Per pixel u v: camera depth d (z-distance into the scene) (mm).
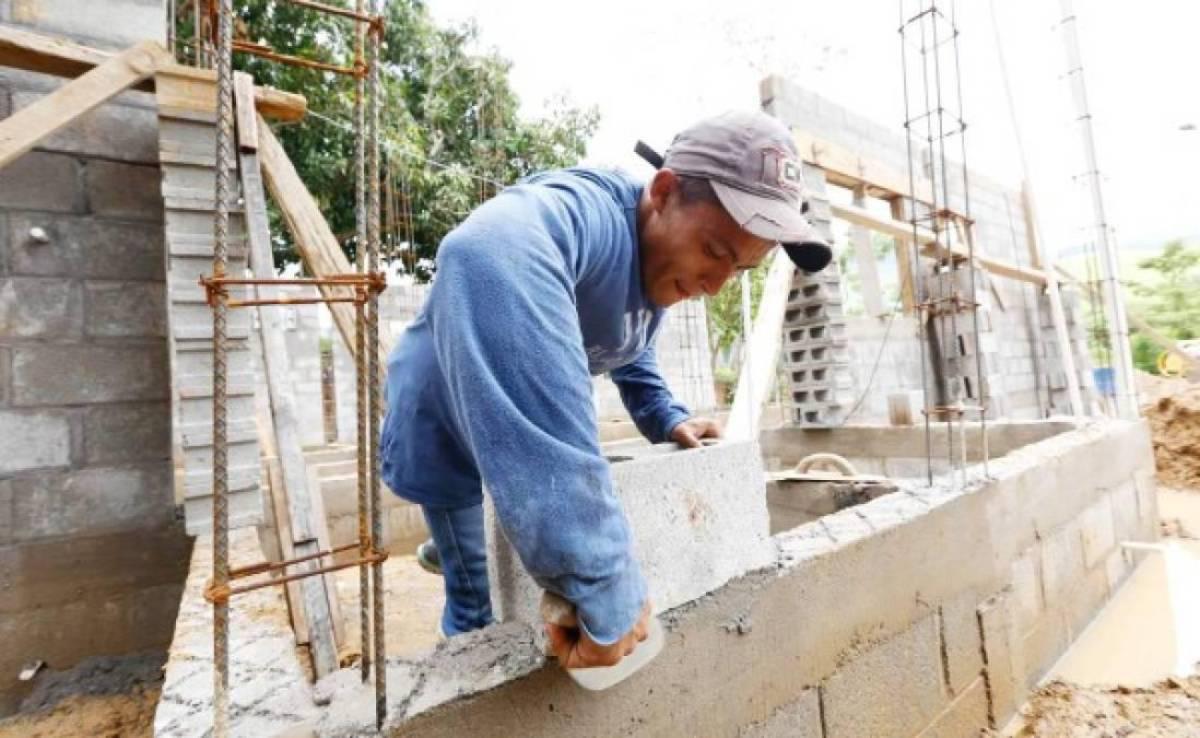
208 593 748
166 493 2736
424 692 1000
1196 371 9969
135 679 2484
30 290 2527
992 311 7273
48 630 2525
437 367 1215
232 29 745
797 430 5273
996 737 2215
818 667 1659
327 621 1595
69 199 2604
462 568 1438
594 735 1155
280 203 2627
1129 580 3641
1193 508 5281
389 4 8242
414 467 1328
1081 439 3447
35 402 2527
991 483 2443
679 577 1304
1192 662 2682
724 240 1056
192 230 2436
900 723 1897
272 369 2176
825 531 1859
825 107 5500
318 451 5324
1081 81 4777
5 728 2182
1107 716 2314
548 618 863
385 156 6871
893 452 4777
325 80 6969
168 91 2443
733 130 1033
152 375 2729
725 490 1440
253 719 979
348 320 2527
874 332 7426
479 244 813
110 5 2658
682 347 8883
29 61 2430
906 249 6699
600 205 1060
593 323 1153
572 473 775
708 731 1367
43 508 2533
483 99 9047
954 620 2162
